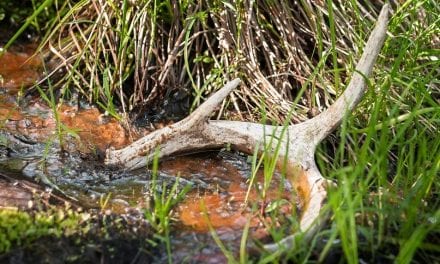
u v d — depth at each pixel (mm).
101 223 3982
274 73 5320
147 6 5316
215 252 3797
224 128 4629
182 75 5395
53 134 4930
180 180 4480
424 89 4676
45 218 3975
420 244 3695
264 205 4129
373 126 4086
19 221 3936
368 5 5605
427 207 4090
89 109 5273
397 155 4754
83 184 4414
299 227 3703
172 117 5262
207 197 4320
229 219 4094
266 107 5117
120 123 5102
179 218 4098
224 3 5203
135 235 3904
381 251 3768
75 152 4742
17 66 5746
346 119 4156
